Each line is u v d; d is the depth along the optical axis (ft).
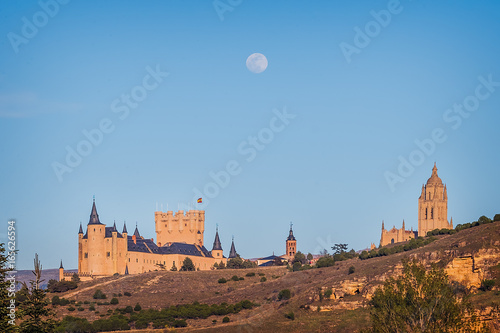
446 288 345.10
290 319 526.57
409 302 344.69
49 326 297.53
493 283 497.46
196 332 508.94
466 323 334.65
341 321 489.67
